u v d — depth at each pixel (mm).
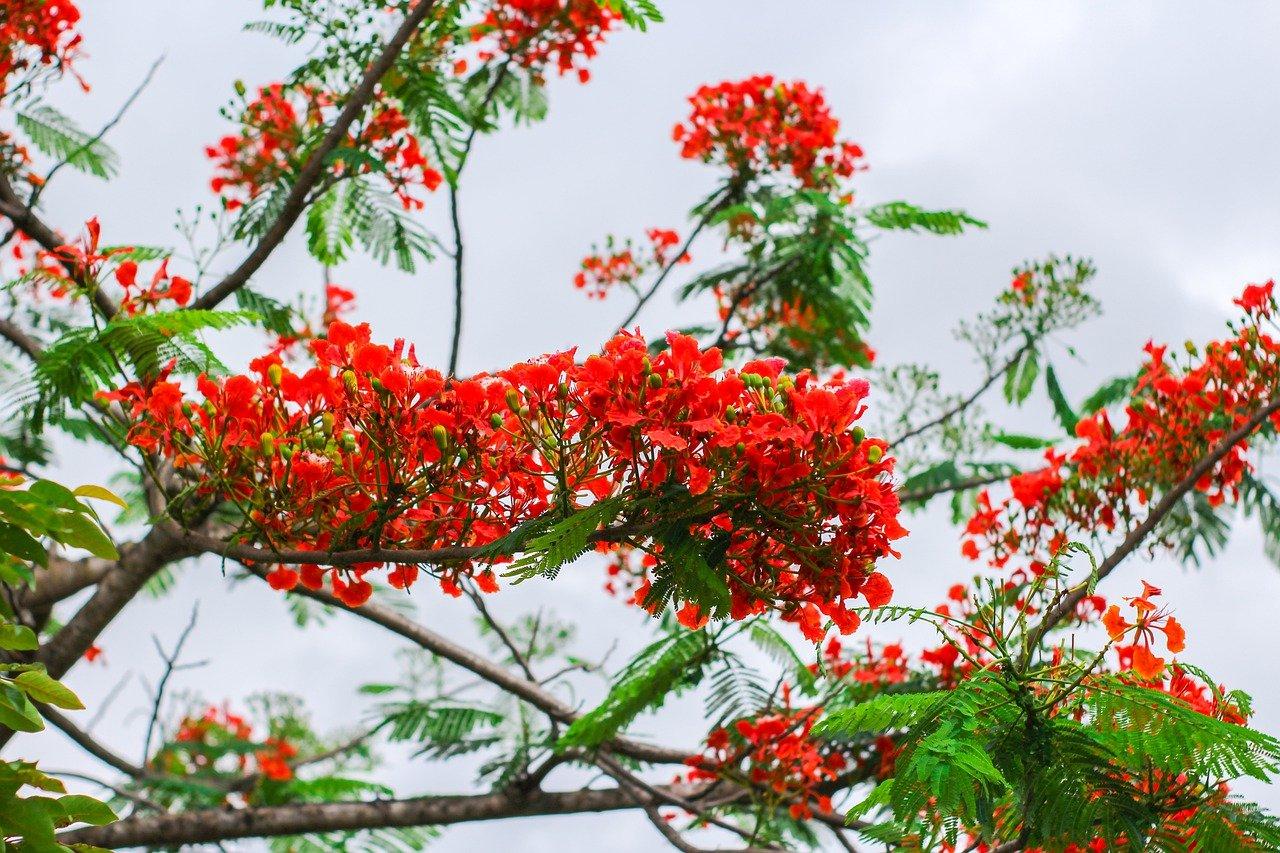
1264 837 2832
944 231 6852
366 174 5973
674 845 5766
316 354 2939
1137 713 2721
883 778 5492
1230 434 4992
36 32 5402
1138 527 4938
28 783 2604
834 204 6531
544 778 6461
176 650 6188
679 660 5359
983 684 2725
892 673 5793
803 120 7344
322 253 6098
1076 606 4758
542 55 6977
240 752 8258
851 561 2777
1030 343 7223
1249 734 2645
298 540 3006
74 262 3916
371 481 2904
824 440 2695
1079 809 2588
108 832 5910
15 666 2727
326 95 6223
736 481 2699
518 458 2900
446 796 6461
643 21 6418
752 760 5793
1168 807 2893
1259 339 5059
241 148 6461
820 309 7066
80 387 3973
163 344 3902
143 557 5145
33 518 2639
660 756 6684
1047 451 5336
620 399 2705
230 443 2916
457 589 3059
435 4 5828
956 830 3070
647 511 2744
